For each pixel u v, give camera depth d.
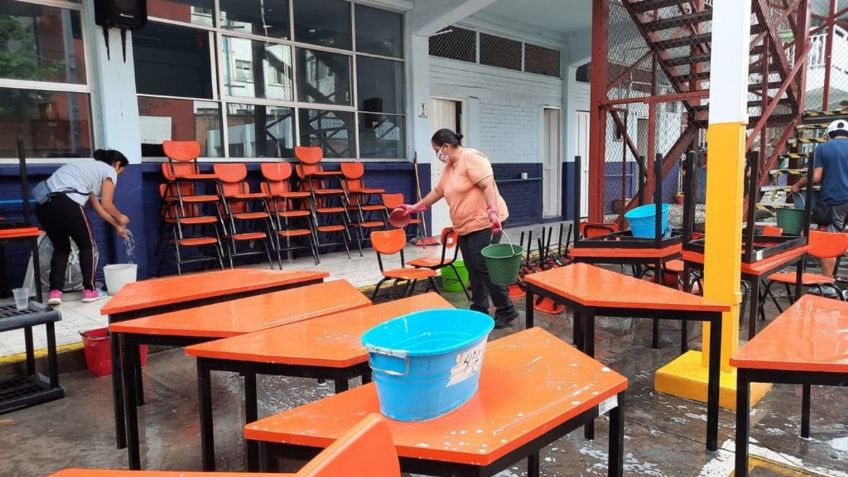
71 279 5.57
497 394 1.64
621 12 7.23
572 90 11.30
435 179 9.15
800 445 2.71
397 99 8.57
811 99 10.88
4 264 5.31
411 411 1.48
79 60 5.77
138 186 6.03
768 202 7.88
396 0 8.19
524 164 10.55
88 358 3.88
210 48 6.66
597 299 2.67
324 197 7.54
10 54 5.41
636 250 4.02
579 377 1.76
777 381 1.98
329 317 2.40
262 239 7.09
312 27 7.54
